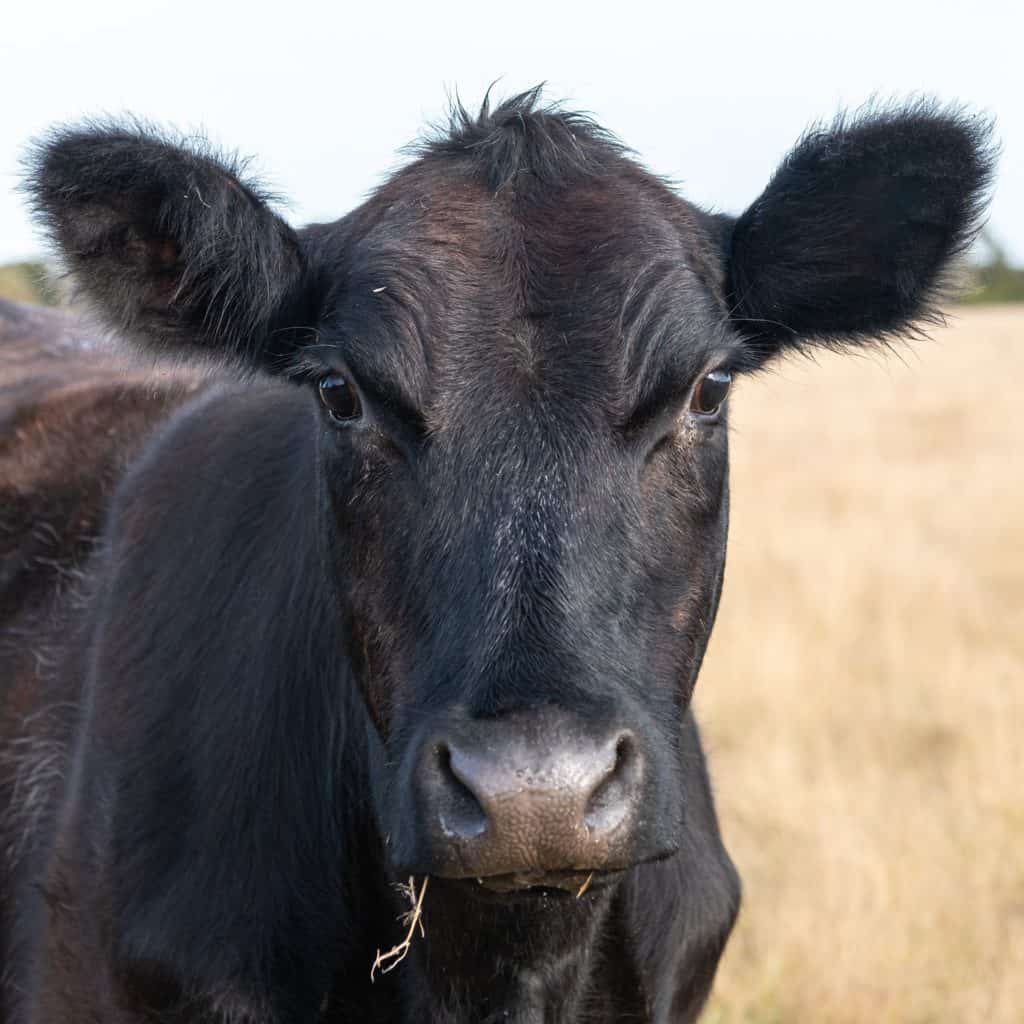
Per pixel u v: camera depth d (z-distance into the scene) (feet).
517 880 18.20
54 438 31.22
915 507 107.76
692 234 22.71
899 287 23.90
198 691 24.56
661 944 24.43
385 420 20.38
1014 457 140.15
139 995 23.41
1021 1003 37.01
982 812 47.75
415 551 19.80
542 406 19.63
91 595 27.96
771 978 37.40
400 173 23.00
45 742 27.35
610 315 20.25
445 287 20.56
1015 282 472.03
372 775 21.81
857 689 60.44
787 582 78.64
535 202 21.59
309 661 23.62
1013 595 79.15
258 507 25.39
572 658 18.21
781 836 45.93
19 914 26.91
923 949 39.06
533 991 22.41
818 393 223.92
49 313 40.16
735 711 57.88
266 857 23.32
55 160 21.58
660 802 18.69
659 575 20.30
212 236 22.17
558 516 19.07
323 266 22.91
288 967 23.29
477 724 17.69
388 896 23.36
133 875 23.85
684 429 20.75
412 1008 23.20
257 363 23.30
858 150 22.48
